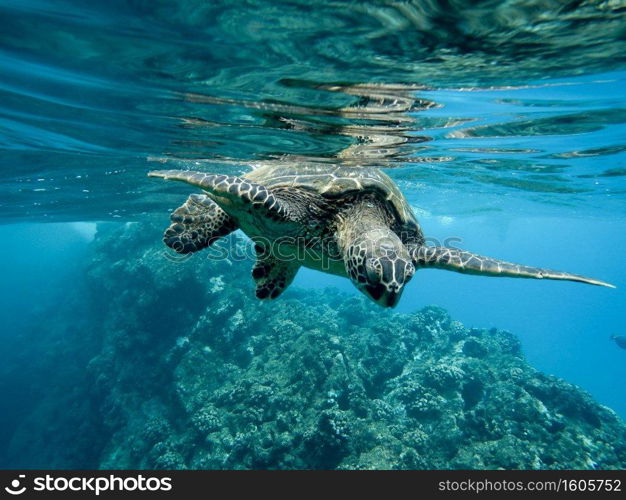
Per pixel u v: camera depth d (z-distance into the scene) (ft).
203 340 65.77
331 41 19.48
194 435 49.67
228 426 48.49
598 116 32.65
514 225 203.72
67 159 47.37
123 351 69.05
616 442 50.24
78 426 68.54
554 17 17.61
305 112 30.27
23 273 183.21
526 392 53.47
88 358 83.61
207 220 24.13
